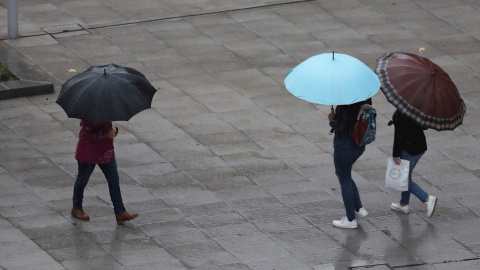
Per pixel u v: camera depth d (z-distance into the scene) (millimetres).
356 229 27391
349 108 25703
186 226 27391
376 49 41531
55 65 39219
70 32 42750
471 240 27000
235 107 35750
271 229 27312
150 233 26922
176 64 39562
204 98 36469
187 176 30422
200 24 44000
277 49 41344
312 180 30359
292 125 34375
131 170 30672
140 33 42844
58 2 46438
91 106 24953
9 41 41531
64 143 32469
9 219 27328
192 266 25203
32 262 25109
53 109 35156
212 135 33406
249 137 33344
